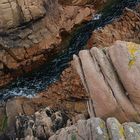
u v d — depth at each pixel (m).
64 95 22.38
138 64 17.66
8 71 24.48
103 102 18.12
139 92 17.48
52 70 24.70
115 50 18.39
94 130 15.79
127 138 15.49
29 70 25.02
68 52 25.55
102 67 18.52
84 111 20.23
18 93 23.58
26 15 24.20
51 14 25.91
